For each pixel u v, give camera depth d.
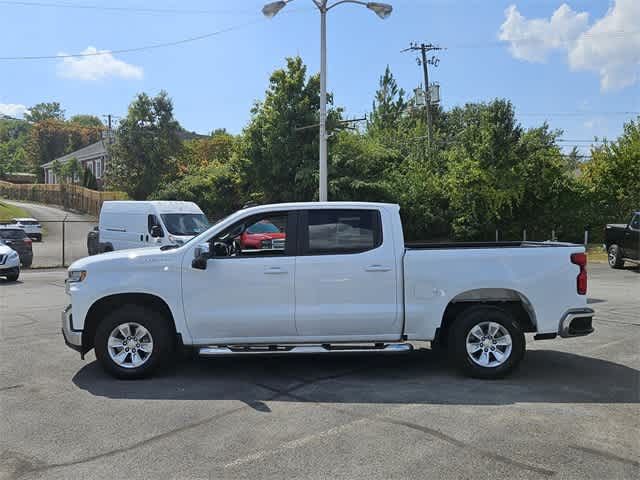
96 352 6.34
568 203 30.19
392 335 6.37
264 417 5.11
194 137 67.38
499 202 28.94
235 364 7.05
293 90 29.45
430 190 32.03
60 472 4.02
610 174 29.33
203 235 6.47
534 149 29.22
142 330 6.38
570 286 6.38
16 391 5.95
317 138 29.19
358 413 5.21
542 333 6.39
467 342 6.33
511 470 4.01
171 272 6.32
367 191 29.69
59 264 23.67
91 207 50.56
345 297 6.29
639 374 6.54
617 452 4.31
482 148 28.80
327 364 7.06
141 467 4.09
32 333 8.92
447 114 57.03
